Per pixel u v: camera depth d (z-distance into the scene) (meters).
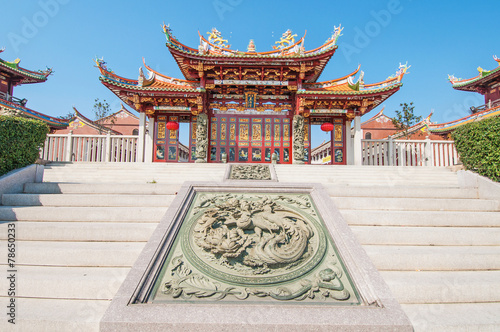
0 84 29.62
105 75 18.25
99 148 16.34
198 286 3.77
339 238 4.73
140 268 3.88
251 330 3.17
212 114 21.70
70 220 5.97
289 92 21.95
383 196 7.37
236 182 6.62
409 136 30.11
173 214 5.19
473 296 4.11
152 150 21.03
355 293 3.72
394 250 4.87
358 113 20.03
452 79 31.94
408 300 4.06
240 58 19.12
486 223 6.02
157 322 3.15
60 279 4.09
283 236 4.55
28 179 7.84
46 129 9.10
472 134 7.97
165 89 18.91
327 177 11.27
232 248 4.27
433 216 5.99
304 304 3.52
